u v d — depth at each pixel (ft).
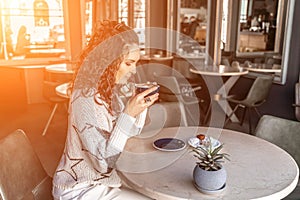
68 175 4.12
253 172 4.49
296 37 11.62
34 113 14.93
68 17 17.51
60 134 12.14
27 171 4.57
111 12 18.43
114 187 4.36
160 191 3.98
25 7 17.75
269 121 6.42
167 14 19.61
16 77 15.51
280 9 12.41
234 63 15.31
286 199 5.17
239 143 5.64
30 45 18.17
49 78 13.92
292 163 4.81
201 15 18.80
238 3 15.25
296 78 11.76
